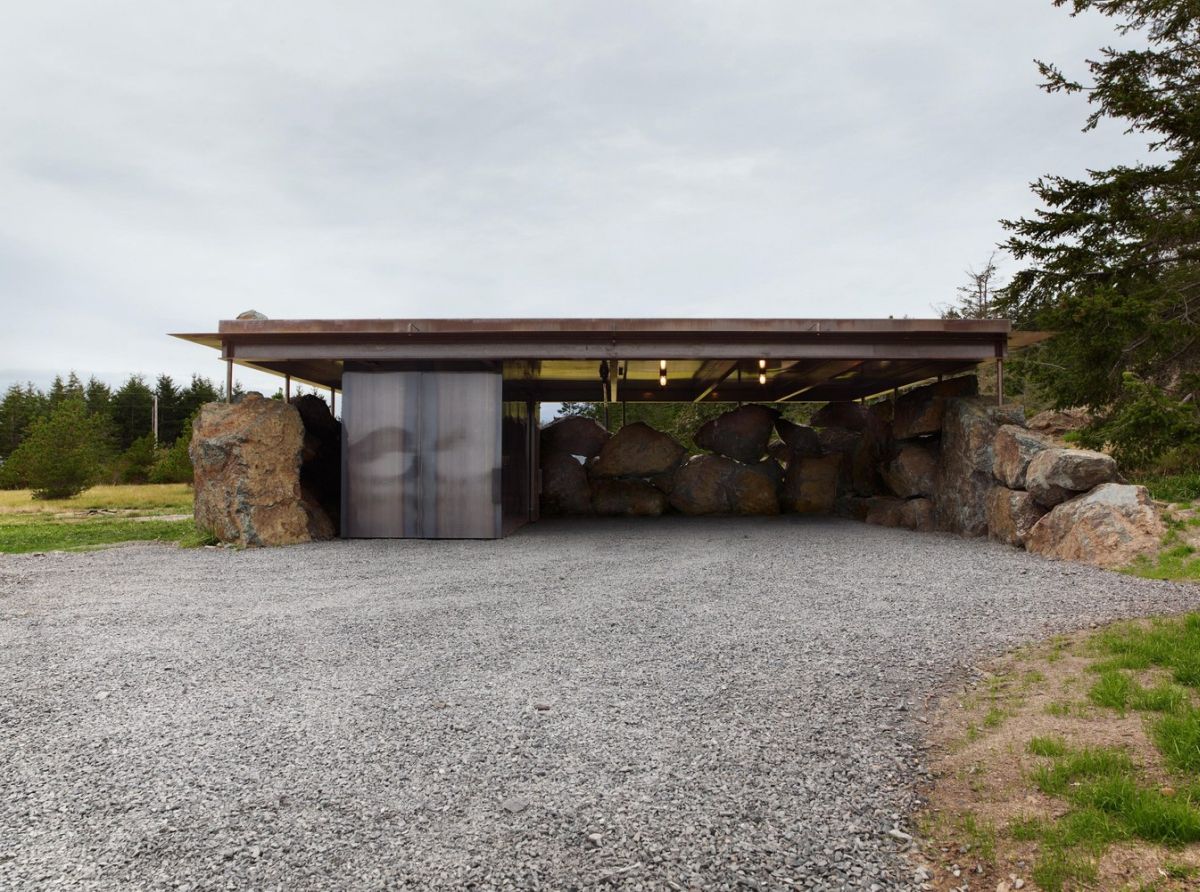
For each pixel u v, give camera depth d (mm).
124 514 15078
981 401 9797
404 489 9875
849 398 16172
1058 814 2137
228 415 9328
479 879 1925
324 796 2424
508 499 11688
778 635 4449
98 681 3695
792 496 13734
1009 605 5016
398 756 2742
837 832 2162
